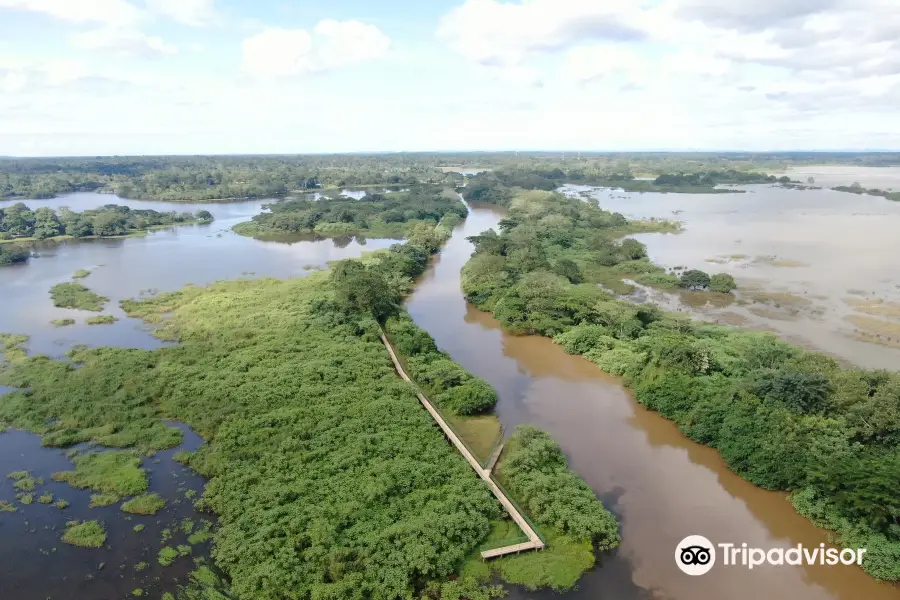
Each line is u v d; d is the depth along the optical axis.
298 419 50.56
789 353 59.53
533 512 40.22
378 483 41.56
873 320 79.06
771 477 43.06
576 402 57.44
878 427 43.00
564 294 79.38
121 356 64.75
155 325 79.44
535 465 43.91
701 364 57.09
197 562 35.88
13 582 34.53
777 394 48.22
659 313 74.94
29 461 47.00
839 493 38.56
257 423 49.69
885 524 36.50
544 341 73.19
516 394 59.22
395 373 61.16
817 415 46.41
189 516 40.50
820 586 34.69
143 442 49.25
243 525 38.22
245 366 61.38
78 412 53.53
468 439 50.72
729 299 89.38
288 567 34.44
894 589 34.28
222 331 72.44
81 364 64.50
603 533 37.72
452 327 79.50
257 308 81.88
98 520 39.97
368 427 49.47
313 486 41.84
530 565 35.75
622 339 68.44
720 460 47.66
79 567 35.81
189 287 97.06
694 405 51.75
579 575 35.19
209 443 49.12
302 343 67.31
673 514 41.09
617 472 46.00
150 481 44.50
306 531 37.31
